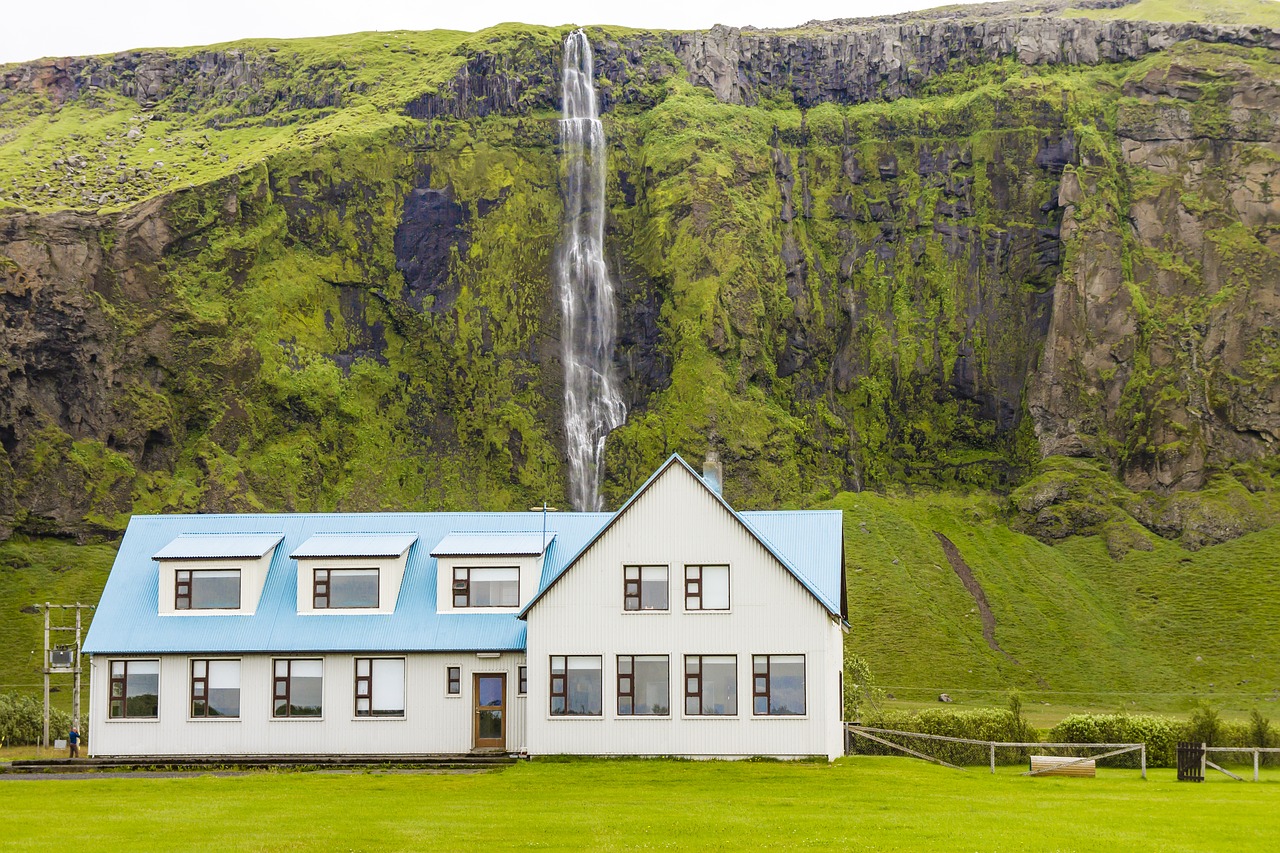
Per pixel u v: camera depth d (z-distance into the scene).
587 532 84.69
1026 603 194.75
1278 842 48.03
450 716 78.75
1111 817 54.16
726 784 64.94
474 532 84.06
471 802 57.66
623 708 75.75
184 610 81.06
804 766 72.25
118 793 62.19
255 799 58.94
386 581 80.94
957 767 77.31
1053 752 84.06
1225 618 189.50
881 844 46.81
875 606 185.00
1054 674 174.12
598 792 61.47
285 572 83.00
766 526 81.19
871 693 106.75
